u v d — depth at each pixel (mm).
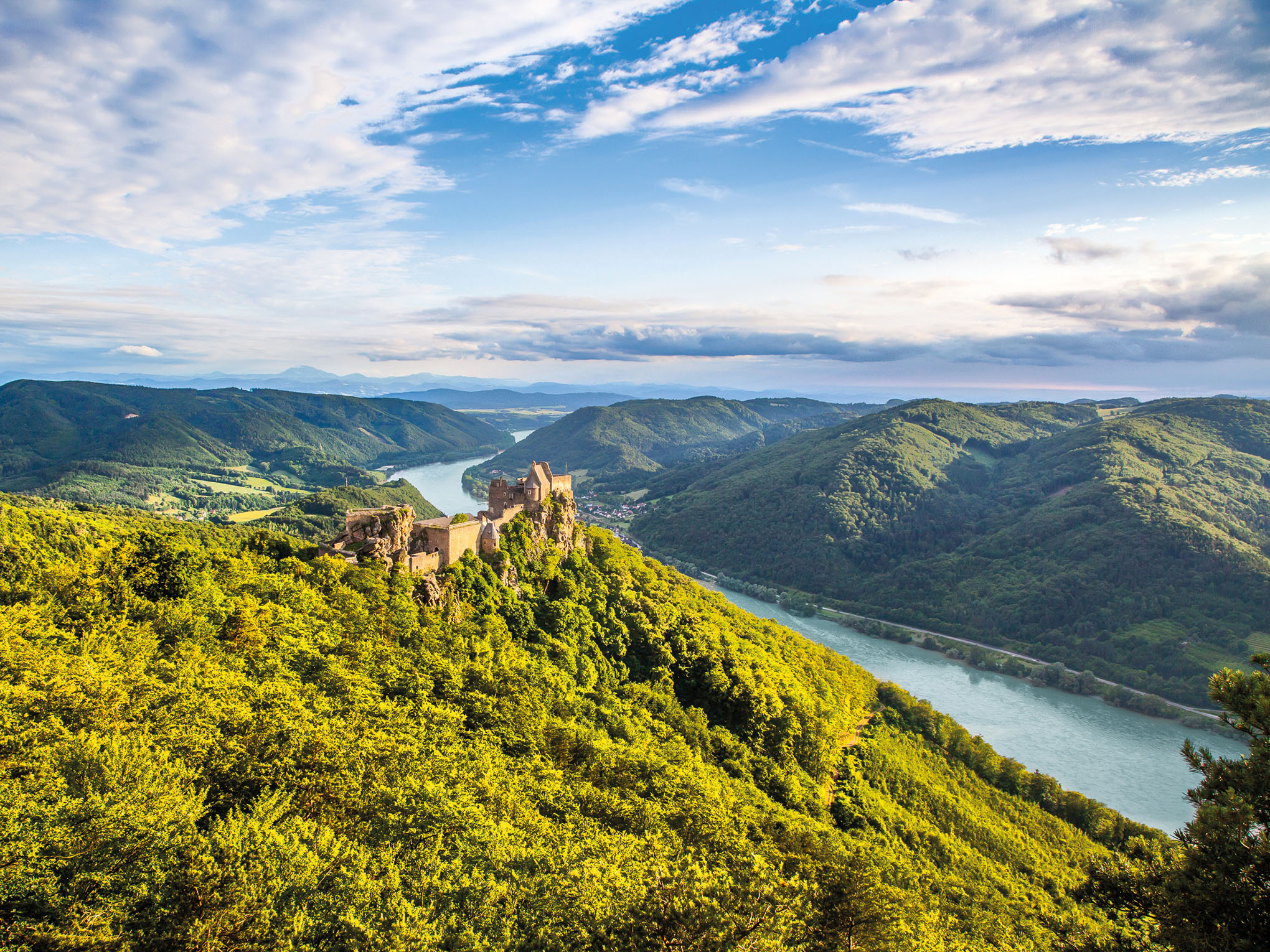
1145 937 36906
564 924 50938
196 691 66188
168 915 42656
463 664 101375
